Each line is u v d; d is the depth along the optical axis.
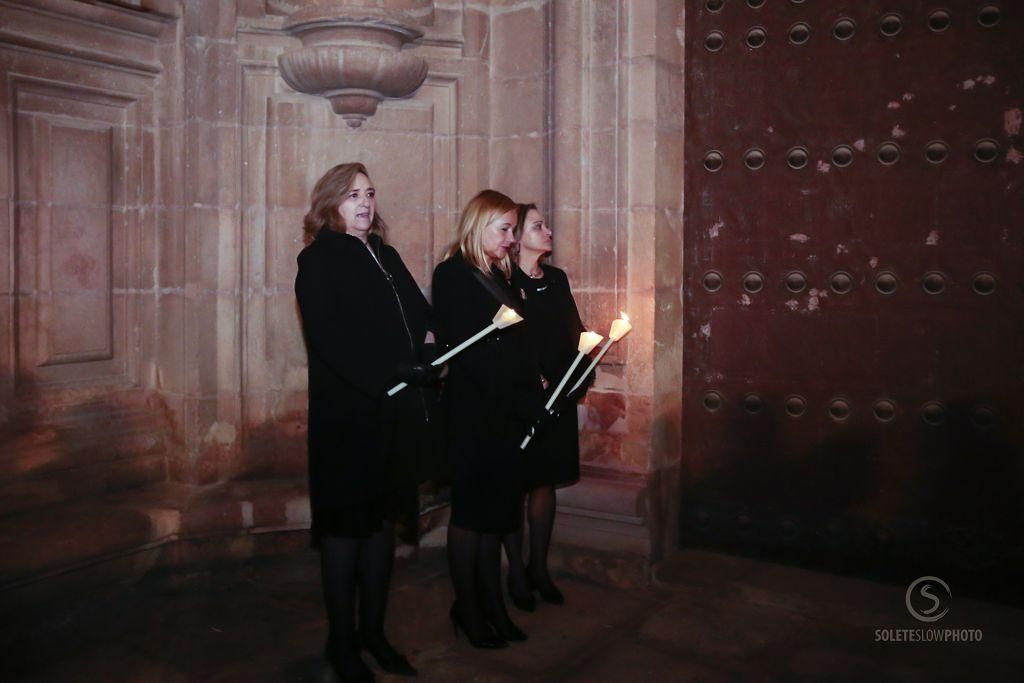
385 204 4.67
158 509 4.13
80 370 4.22
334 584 3.24
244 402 4.52
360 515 3.16
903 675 3.35
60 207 4.08
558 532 4.49
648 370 4.38
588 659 3.48
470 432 3.47
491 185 4.86
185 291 4.39
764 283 4.37
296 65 4.34
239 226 4.44
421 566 4.53
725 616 3.92
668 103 4.41
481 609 3.61
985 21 3.79
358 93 4.44
